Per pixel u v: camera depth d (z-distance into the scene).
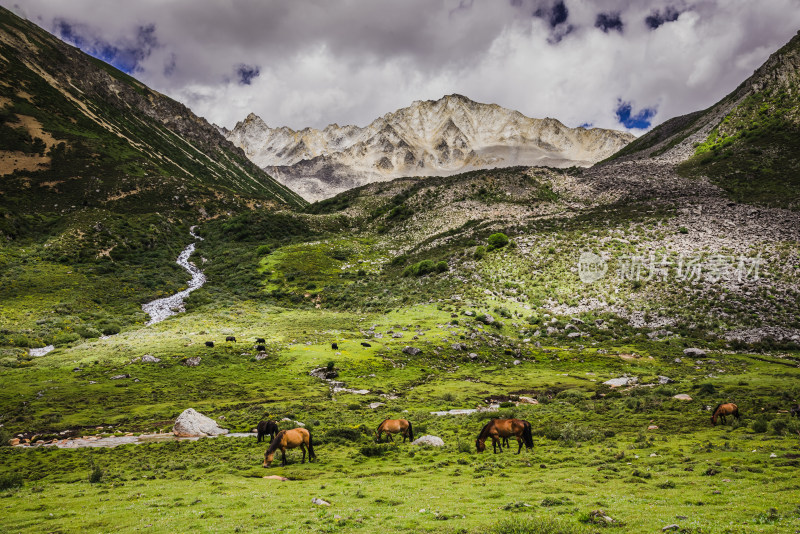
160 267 149.00
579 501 15.11
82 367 67.44
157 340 83.38
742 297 88.81
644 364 70.88
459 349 80.12
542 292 106.75
